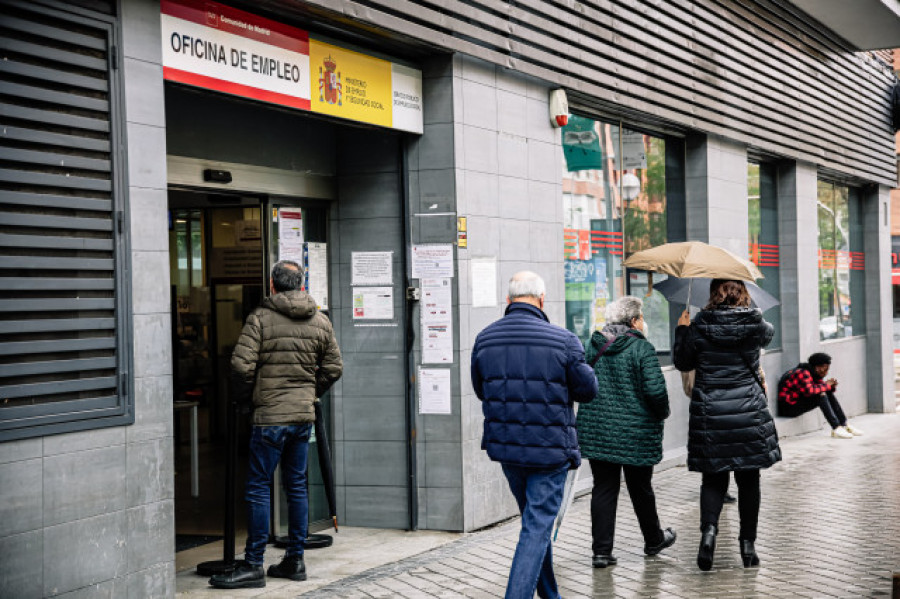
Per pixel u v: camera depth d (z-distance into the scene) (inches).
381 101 289.6
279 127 290.4
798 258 584.4
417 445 307.6
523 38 332.5
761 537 296.2
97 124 199.6
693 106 451.8
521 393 204.2
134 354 205.5
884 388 712.4
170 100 253.8
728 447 253.9
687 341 261.3
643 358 252.5
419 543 290.4
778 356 578.9
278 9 248.8
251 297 298.4
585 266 393.7
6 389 181.0
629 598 230.5
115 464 200.7
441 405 305.0
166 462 211.5
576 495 357.1
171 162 254.4
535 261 344.5
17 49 184.2
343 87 274.8
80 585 193.0
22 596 182.2
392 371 310.5
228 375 318.0
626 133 430.0
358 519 313.6
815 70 603.8
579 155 392.5
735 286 262.2
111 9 203.6
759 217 565.9
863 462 450.3
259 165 282.4
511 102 333.4
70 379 193.3
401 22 276.5
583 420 258.2
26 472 183.6
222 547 283.0
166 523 211.0
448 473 304.7
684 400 460.1
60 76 192.2
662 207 458.3
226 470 246.5
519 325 208.5
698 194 474.3
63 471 190.4
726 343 255.3
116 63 203.6
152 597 207.6
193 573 255.6
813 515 328.2
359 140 313.0
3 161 182.7
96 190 199.3
